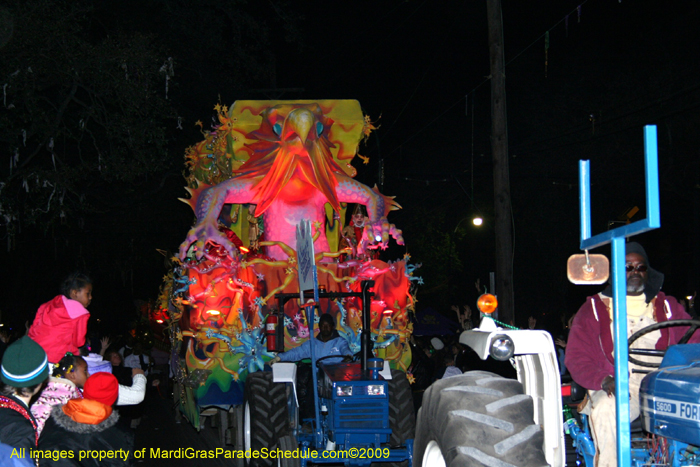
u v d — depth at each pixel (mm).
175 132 18828
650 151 2385
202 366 7961
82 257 23375
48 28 12414
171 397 15812
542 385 3594
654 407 3072
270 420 6672
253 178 9125
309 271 6867
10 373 3982
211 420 11070
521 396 3375
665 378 3027
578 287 11500
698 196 20234
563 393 4340
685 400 2855
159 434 11297
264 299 8312
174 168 18672
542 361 3553
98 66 13172
